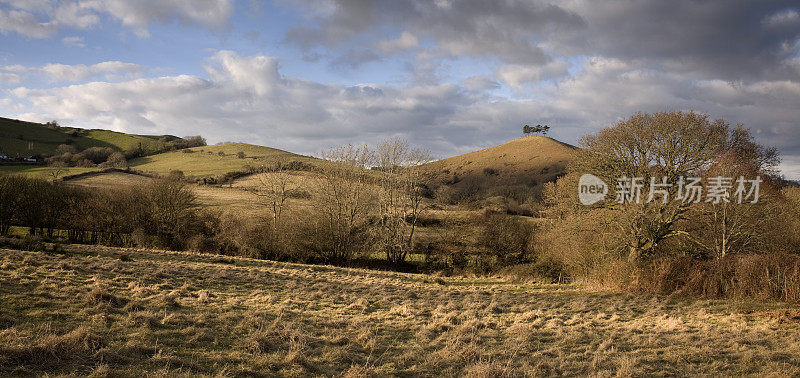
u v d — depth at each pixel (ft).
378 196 146.82
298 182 165.17
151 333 29.01
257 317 37.60
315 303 52.06
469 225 139.95
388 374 27.48
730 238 86.94
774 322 48.67
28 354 21.68
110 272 52.75
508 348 35.65
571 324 48.47
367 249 138.41
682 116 89.45
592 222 92.12
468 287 87.86
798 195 112.37
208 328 32.81
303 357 27.73
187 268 68.90
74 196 145.18
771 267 64.23
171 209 135.33
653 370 30.96
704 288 68.74
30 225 136.67
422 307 55.72
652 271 76.79
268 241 129.18
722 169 85.76
